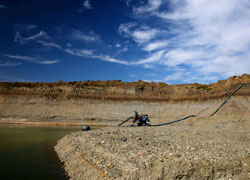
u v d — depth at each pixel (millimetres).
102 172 8273
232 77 56344
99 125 41469
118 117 48062
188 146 9625
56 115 46812
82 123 43469
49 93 54750
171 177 7062
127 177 7223
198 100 53375
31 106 49344
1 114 45219
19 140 19250
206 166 7465
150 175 7156
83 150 11258
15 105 48938
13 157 12922
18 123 40781
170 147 9617
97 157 9609
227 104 45312
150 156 8148
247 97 46438
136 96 57812
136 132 14508
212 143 10555
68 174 9914
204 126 20516
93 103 53594
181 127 19188
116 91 59000
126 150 9305
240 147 9742
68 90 56781
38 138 20609
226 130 17172
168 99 56625
